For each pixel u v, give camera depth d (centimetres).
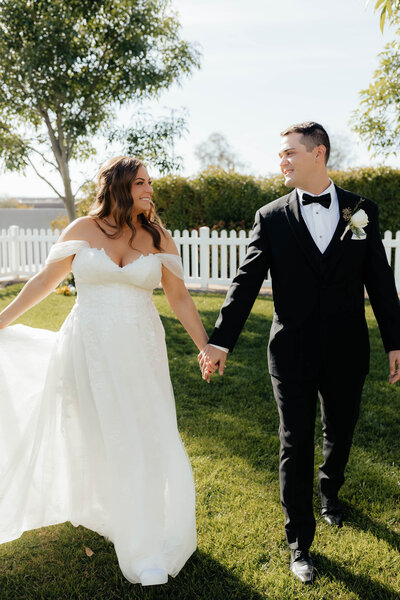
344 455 255
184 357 541
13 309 235
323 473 265
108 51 998
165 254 241
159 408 231
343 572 226
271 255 239
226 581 221
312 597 211
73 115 995
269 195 1142
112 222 235
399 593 213
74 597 212
